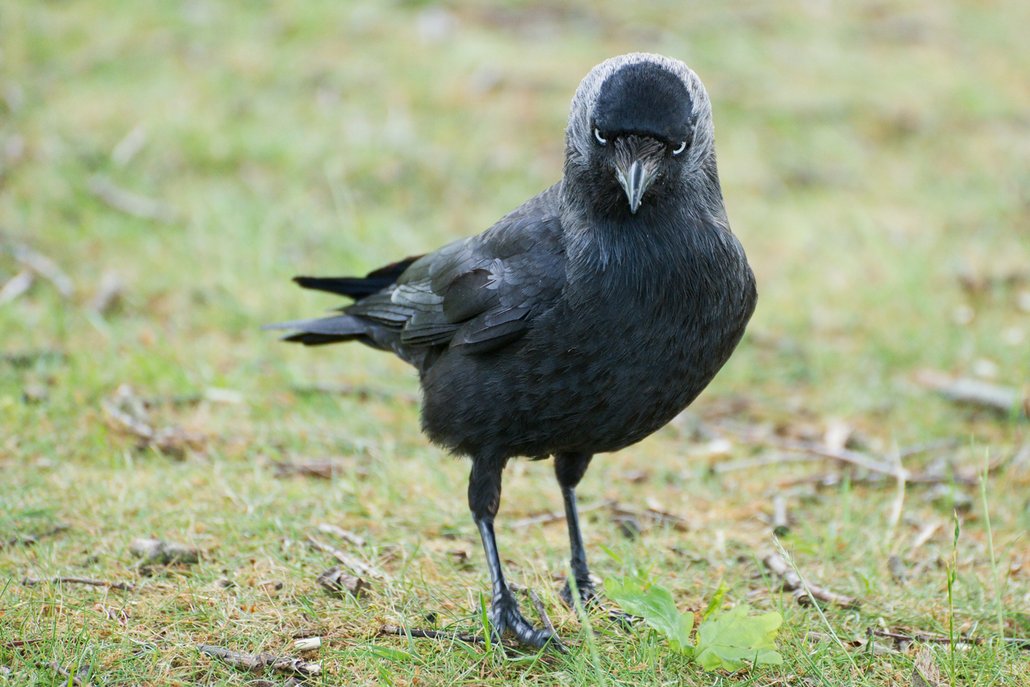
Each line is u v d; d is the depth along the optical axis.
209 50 18.02
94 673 6.80
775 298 14.31
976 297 14.20
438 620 7.75
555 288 7.76
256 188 15.41
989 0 22.95
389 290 9.34
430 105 17.36
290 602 7.79
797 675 7.13
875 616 8.00
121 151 15.58
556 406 7.89
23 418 10.30
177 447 10.17
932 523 9.66
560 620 7.91
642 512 9.77
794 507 9.99
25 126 15.87
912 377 12.75
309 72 17.78
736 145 17.27
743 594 8.36
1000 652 7.40
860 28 21.20
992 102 19.02
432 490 9.82
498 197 15.84
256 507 9.09
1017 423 11.63
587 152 7.75
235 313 12.98
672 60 7.89
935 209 16.36
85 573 8.03
